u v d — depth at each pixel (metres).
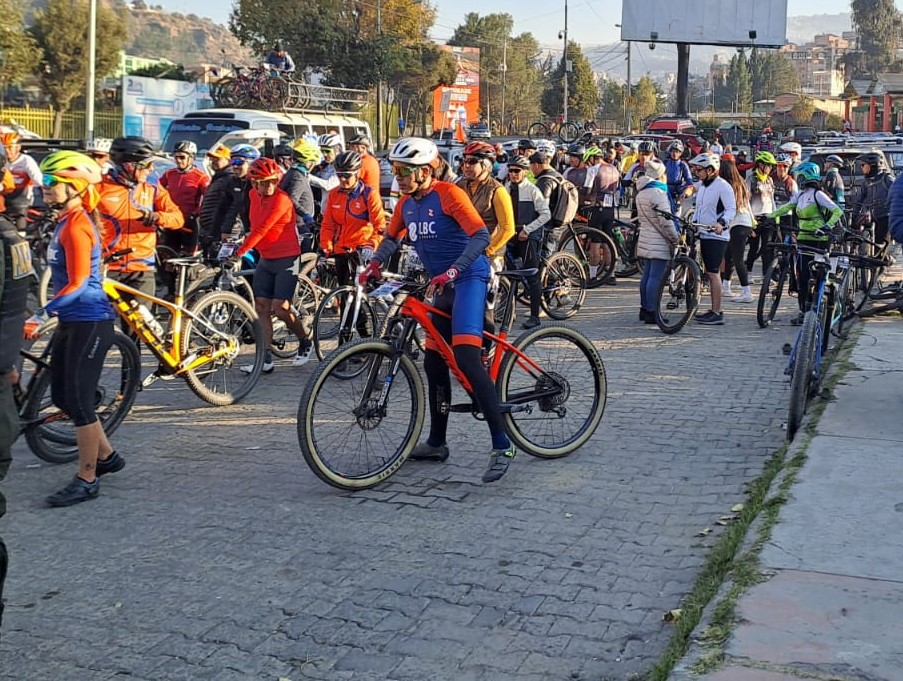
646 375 8.66
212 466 6.32
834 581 4.19
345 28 44.09
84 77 35.00
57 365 5.58
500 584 4.55
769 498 5.22
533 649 3.96
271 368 8.82
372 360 5.81
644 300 11.12
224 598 4.44
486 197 8.45
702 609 4.08
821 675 3.45
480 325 5.83
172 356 7.26
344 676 3.78
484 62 90.00
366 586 4.54
